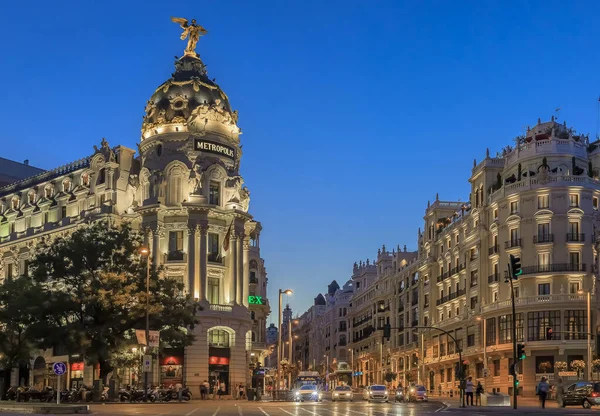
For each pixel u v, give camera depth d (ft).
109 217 310.24
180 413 141.79
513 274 165.99
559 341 297.53
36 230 346.13
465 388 207.62
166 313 228.43
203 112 310.04
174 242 302.66
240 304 305.94
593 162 340.39
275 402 239.30
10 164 419.33
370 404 229.25
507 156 344.49
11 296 233.76
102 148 328.29
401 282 490.90
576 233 310.04
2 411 136.26
